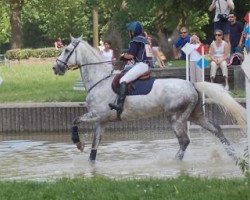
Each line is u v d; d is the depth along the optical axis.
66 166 14.55
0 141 19.38
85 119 15.38
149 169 13.84
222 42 22.97
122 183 10.51
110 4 38.47
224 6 24.58
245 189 9.46
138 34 15.31
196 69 22.25
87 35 72.75
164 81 15.16
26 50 53.50
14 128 21.88
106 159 15.43
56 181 11.05
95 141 15.24
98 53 15.66
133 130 21.05
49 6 64.06
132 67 15.16
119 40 36.97
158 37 38.69
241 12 32.09
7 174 13.64
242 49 23.62
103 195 9.63
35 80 29.66
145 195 9.55
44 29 74.38
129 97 15.12
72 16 70.62
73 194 9.82
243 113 14.46
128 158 15.45
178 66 25.25
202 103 15.16
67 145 18.11
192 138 18.59
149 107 15.11
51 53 53.66
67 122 21.59
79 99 23.25
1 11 60.28
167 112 15.05
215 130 15.13
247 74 10.52
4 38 67.69
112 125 21.20
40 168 14.35
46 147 17.78
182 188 9.86
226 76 22.73
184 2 31.47
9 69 38.94
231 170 13.45
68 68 15.73
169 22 33.06
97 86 15.42
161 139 18.73
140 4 31.09
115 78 15.29
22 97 24.09
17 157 16.11
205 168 13.80
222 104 14.59
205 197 9.22
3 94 25.31
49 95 24.02
